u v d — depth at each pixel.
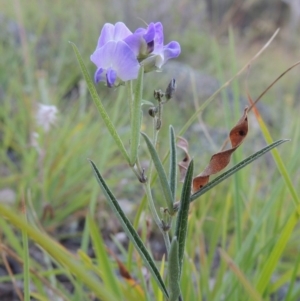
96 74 0.12
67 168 0.36
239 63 0.89
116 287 0.19
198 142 0.50
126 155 0.12
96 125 0.39
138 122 0.12
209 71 0.79
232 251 0.24
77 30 0.68
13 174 0.34
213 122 0.58
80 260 0.21
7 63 0.51
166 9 0.86
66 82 0.49
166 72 0.69
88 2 0.73
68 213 0.31
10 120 0.39
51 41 0.61
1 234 0.26
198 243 0.23
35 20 0.66
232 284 0.20
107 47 0.12
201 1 0.98
